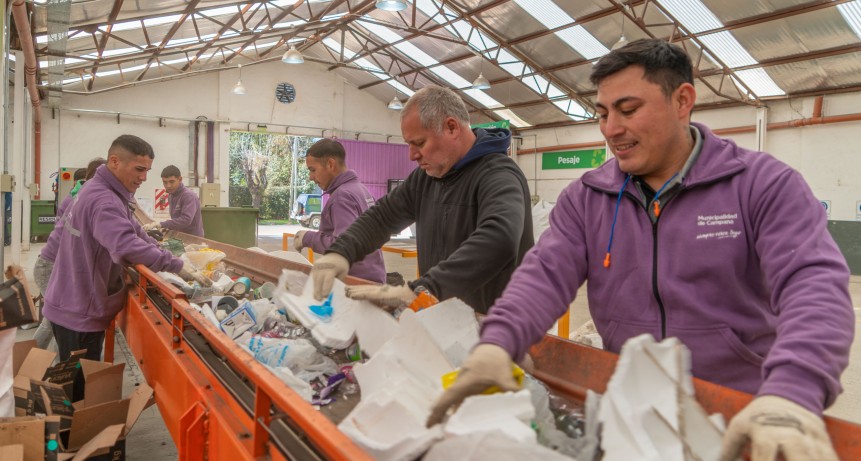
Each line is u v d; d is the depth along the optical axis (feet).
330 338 3.66
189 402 4.15
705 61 30.01
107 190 7.13
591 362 2.94
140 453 7.29
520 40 33.17
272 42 41.09
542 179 45.85
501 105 44.21
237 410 3.24
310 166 7.91
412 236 38.68
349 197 7.57
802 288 2.28
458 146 4.68
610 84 2.89
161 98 42.16
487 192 4.33
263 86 45.85
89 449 5.42
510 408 2.03
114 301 7.56
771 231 2.62
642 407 1.91
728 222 2.81
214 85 43.98
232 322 4.54
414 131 4.61
